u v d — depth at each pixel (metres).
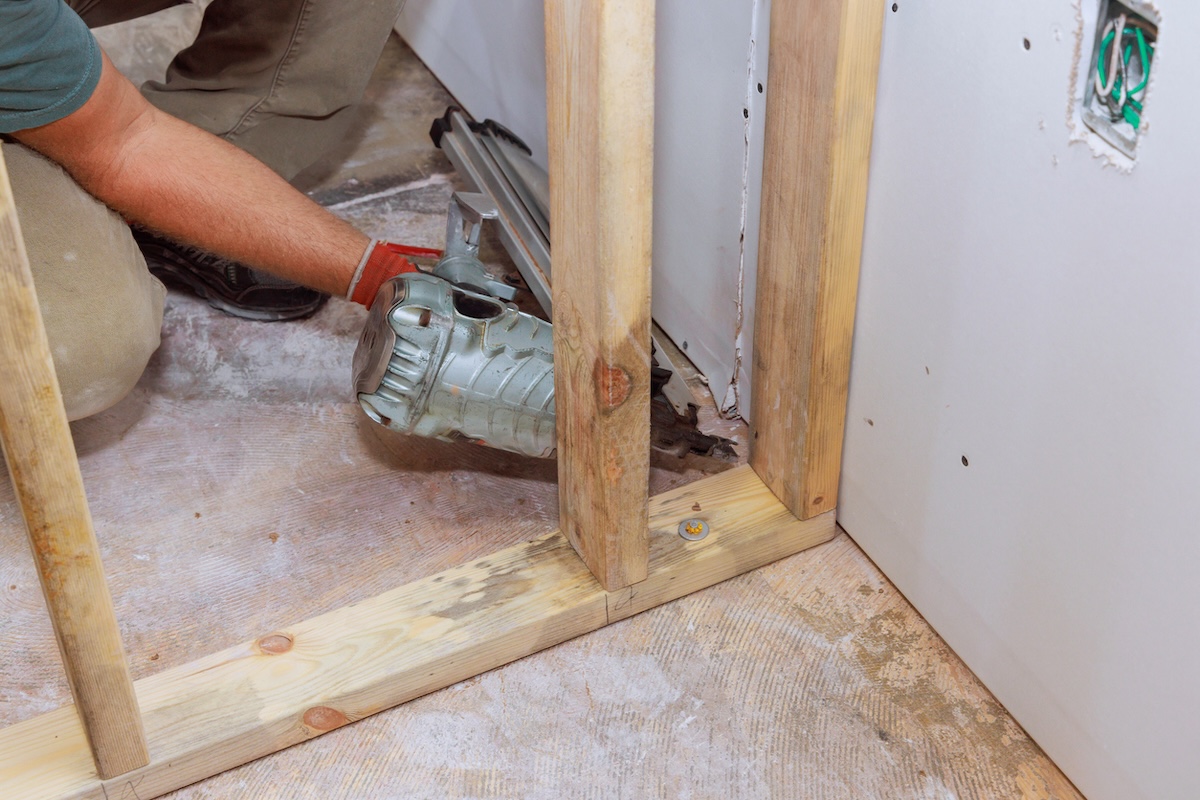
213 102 1.55
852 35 0.92
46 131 1.08
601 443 1.03
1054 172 0.82
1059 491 0.91
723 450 1.31
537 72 1.62
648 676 1.12
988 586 1.04
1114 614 0.89
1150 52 0.72
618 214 0.90
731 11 1.12
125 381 1.23
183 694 1.04
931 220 0.96
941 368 1.01
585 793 1.02
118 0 1.56
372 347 1.15
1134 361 0.80
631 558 1.13
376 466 1.35
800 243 1.06
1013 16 0.81
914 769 1.04
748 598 1.20
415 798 1.02
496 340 1.15
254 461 1.35
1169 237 0.74
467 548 1.25
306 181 1.81
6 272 0.69
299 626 1.11
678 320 1.49
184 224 1.21
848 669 1.13
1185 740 0.86
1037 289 0.87
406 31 2.15
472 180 1.61
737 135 1.18
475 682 1.12
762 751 1.05
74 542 0.82
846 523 1.26
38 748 1.01
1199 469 0.77
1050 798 1.01
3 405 0.74
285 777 1.04
